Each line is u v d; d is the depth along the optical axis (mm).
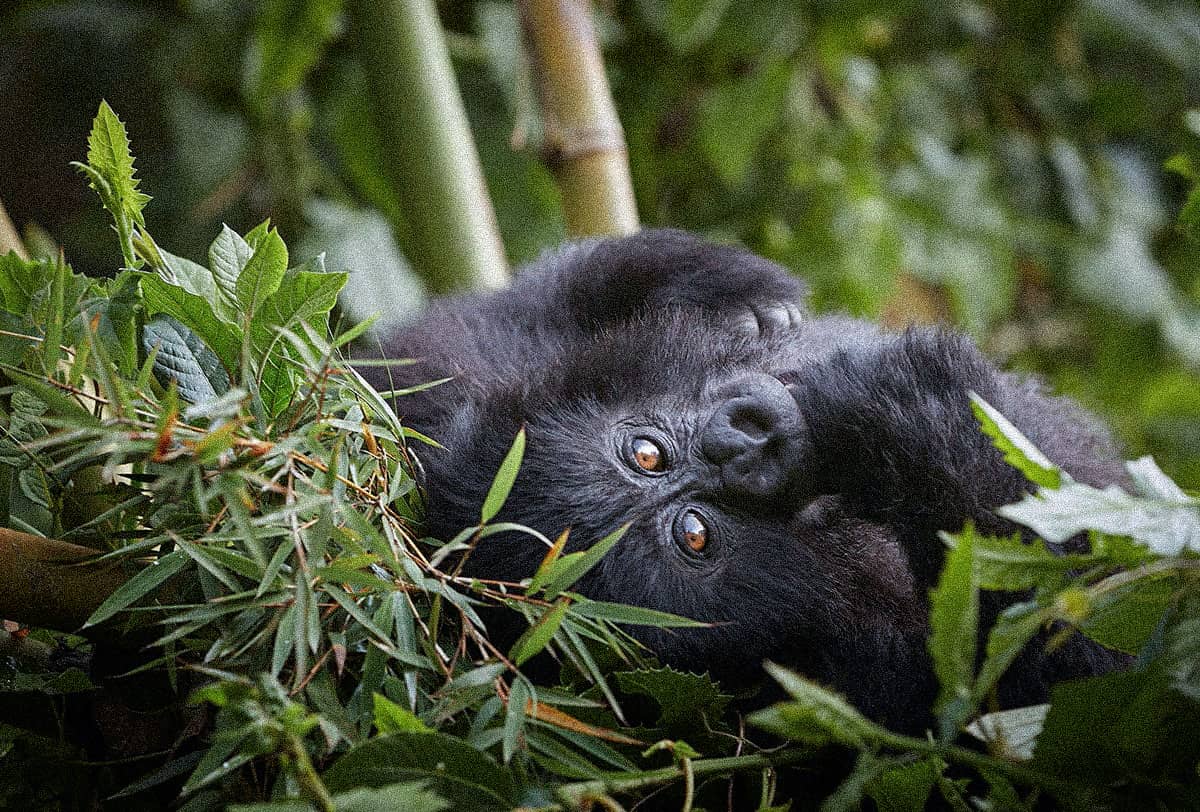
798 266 8273
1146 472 2598
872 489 3641
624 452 3691
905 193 8695
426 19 5570
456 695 2732
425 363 4219
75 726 3121
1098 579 3139
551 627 2709
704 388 3850
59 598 2822
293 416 2865
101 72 8414
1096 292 8930
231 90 8281
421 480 3467
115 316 3008
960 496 3555
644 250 4598
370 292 6793
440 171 5484
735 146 8273
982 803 2512
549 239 7914
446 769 2432
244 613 2727
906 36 9500
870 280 8188
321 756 2588
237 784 2658
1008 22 9398
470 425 3758
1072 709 2443
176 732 3016
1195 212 3373
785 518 3686
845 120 8867
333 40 8148
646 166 8625
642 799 2980
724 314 4438
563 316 4578
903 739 2375
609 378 3822
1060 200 9211
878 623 3637
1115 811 2453
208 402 2504
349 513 2682
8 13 8539
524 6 5672
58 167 8445
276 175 7918
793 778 3305
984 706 3303
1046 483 2568
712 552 3613
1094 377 9336
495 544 3424
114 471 2430
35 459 3020
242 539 2709
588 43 5672
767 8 8320
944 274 8539
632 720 3342
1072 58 9555
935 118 9273
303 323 2758
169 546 2865
